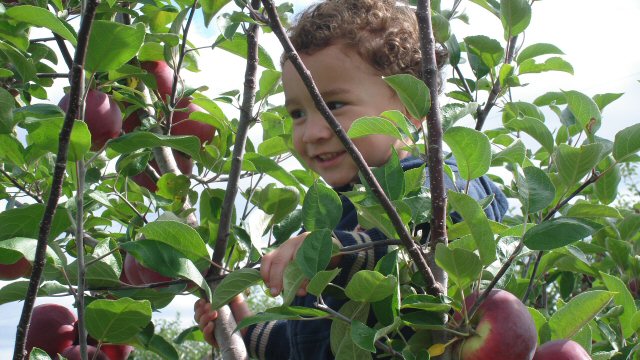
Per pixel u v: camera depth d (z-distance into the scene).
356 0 2.12
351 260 1.63
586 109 1.88
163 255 1.71
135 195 2.61
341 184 2.04
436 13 2.42
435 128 1.48
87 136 1.64
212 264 1.91
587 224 1.47
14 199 2.43
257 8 2.16
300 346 1.99
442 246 1.40
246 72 2.14
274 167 2.28
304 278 1.50
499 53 2.49
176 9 2.58
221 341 2.08
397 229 1.39
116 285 1.96
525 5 2.42
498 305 1.45
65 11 2.39
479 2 2.61
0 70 2.37
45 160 2.47
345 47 2.04
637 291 2.42
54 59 2.66
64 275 1.80
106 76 2.46
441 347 1.43
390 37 2.09
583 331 1.69
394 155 1.64
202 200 2.32
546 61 2.44
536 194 1.59
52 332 2.14
